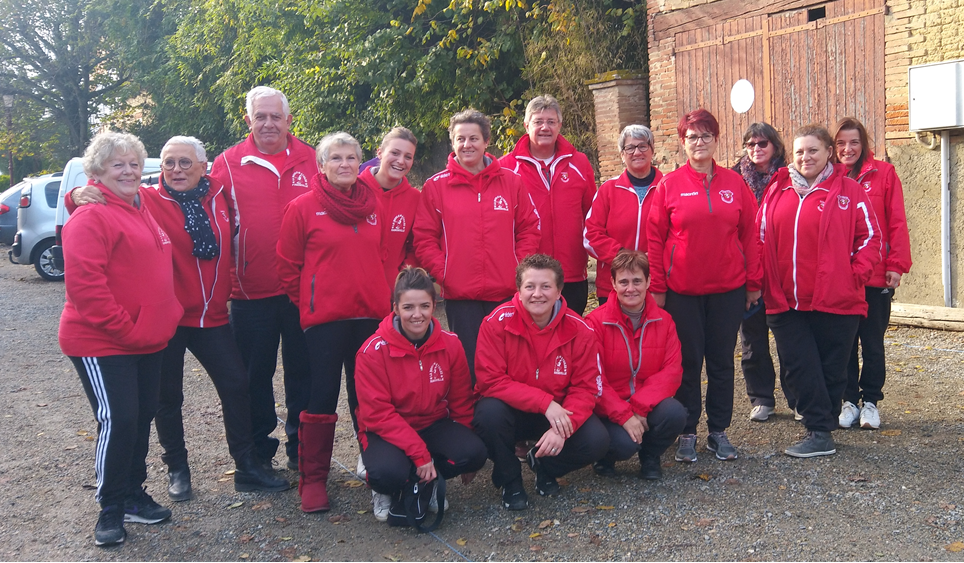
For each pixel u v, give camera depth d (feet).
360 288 12.92
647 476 13.53
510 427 12.72
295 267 13.17
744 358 16.65
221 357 13.51
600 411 13.43
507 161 15.85
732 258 14.01
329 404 13.01
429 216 14.40
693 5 29.14
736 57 28.02
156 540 12.13
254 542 11.97
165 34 72.08
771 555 10.71
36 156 105.91
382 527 12.34
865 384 15.67
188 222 12.95
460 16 35.78
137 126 78.18
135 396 11.88
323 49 42.39
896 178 15.52
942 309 23.08
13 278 46.21
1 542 12.28
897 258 15.05
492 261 14.12
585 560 10.94
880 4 24.11
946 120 22.81
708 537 11.34
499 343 12.91
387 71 37.63
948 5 22.75
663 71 30.42
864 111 24.93
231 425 13.75
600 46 32.58
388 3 38.93
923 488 12.44
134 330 11.64
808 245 13.96
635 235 14.85
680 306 14.19
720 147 29.04
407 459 12.04
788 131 26.89
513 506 12.60
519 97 37.19
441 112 38.24
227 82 53.88
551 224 15.52
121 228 11.64
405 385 12.37
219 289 13.44
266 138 14.07
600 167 32.86
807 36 26.02
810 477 13.17
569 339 12.89
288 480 14.35
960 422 15.43
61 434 17.81
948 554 10.44
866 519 11.54
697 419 14.51
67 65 91.35
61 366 24.62
